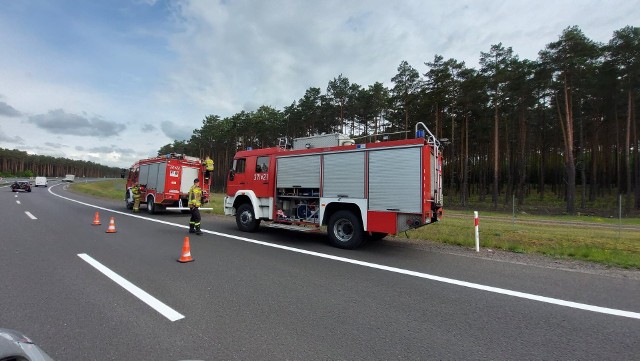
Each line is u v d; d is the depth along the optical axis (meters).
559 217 25.34
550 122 39.78
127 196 18.72
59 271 5.64
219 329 3.54
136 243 8.33
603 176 43.09
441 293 4.81
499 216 24.45
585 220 23.08
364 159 8.23
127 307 4.12
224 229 11.39
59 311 3.96
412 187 7.50
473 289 5.01
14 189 37.78
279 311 4.07
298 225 9.62
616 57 27.00
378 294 4.74
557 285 5.26
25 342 2.10
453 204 37.81
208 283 5.13
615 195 42.56
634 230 15.23
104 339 3.28
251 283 5.16
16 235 9.09
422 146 7.45
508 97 31.52
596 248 8.70
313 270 6.01
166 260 6.60
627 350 3.22
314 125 43.22
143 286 4.93
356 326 3.67
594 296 4.75
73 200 24.92
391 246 8.64
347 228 8.43
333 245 8.49
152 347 3.13
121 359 2.92
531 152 47.69
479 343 3.32
